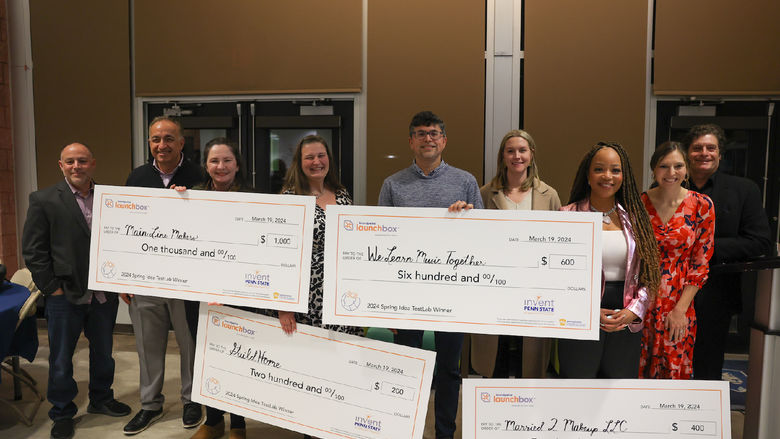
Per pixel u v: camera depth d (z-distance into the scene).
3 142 3.88
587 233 1.54
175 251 1.80
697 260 1.87
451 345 2.09
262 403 1.80
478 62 3.36
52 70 3.89
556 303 1.56
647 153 3.32
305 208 1.69
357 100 3.55
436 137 2.06
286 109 3.67
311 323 1.92
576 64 3.29
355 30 3.48
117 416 2.58
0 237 3.87
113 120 3.85
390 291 1.62
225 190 2.09
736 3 3.19
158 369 2.47
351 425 1.71
